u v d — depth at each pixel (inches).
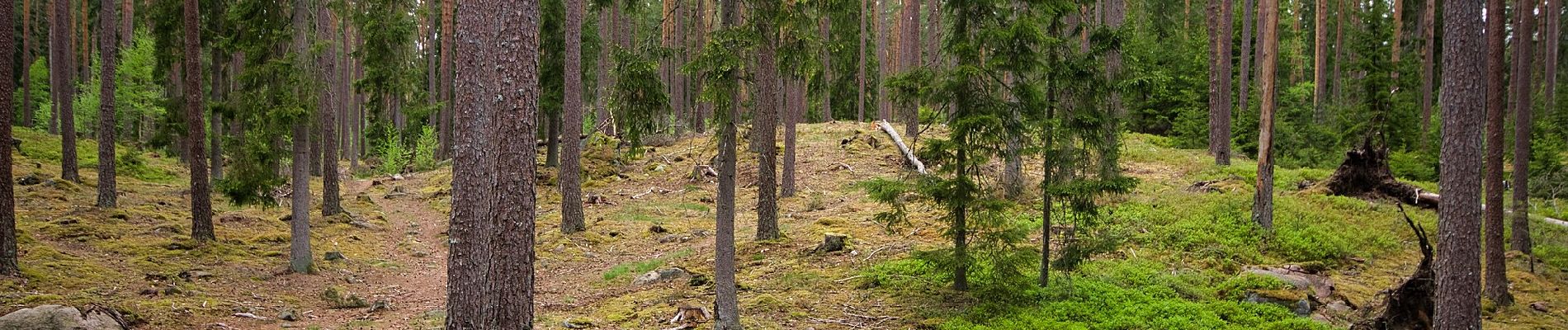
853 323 395.2
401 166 1385.3
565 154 713.0
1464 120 350.3
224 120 616.4
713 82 356.8
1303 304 420.8
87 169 1023.6
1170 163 912.3
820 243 571.5
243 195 555.2
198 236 589.3
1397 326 387.2
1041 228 595.2
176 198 827.4
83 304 380.8
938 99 405.7
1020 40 392.8
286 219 737.6
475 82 248.7
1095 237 482.0
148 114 1274.6
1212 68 995.3
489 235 249.1
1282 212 629.9
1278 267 515.5
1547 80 1013.8
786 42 373.7
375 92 864.3
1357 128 911.7
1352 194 698.8
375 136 1489.9
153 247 557.0
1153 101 1214.3
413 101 1039.6
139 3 1248.2
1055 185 419.5
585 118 1258.0
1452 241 353.7
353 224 748.0
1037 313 398.0
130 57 1235.9
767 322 394.3
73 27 1475.1
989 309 404.5
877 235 607.8
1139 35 1115.3
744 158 1002.1
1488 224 462.0
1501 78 442.6
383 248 674.8
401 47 806.5
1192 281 474.0
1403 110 920.9
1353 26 1386.6
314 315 422.0
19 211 647.1
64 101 842.2
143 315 371.6
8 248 425.1
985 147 398.0
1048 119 417.7
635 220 762.2
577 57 709.3
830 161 994.1
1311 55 1690.5
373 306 441.4
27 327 282.4
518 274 253.4
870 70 1545.3
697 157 1069.1
